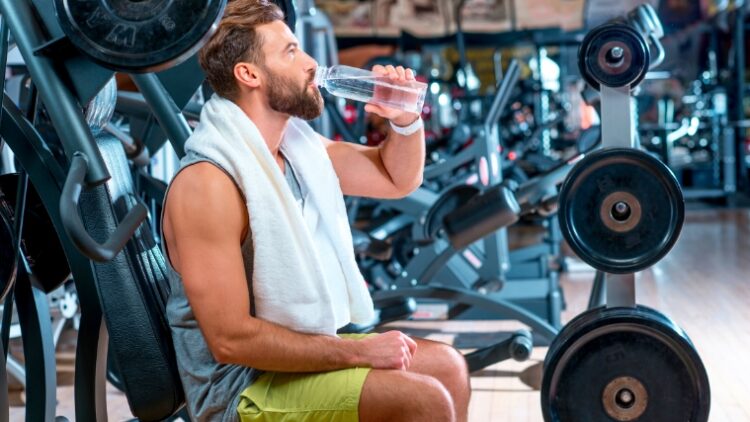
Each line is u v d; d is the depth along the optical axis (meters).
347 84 2.07
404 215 4.95
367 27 10.01
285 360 1.85
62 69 1.88
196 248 1.81
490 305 3.89
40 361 2.39
